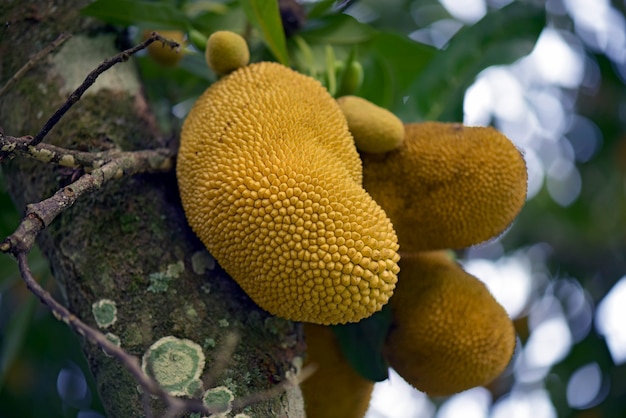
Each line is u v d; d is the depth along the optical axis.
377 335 1.46
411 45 1.96
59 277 1.35
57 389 2.13
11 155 1.19
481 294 1.50
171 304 1.29
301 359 1.34
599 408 2.32
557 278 2.82
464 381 1.49
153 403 1.23
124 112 1.44
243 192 1.22
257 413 1.24
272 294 1.23
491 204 1.43
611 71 2.70
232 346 1.28
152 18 1.54
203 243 1.31
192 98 1.97
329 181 1.22
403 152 1.43
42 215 1.10
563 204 2.89
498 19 1.79
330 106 1.35
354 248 1.19
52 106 1.44
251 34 1.62
